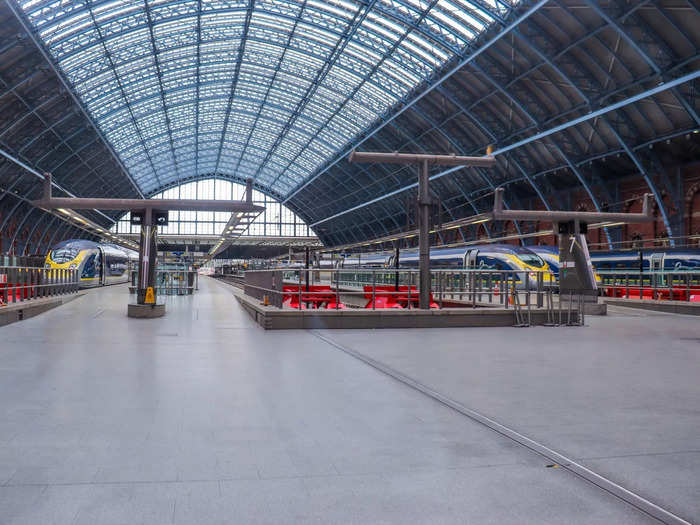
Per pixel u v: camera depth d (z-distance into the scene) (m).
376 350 11.88
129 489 4.25
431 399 7.32
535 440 5.54
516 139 48.16
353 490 4.26
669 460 4.95
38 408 6.71
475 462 4.89
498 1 33.94
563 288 18.33
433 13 37.72
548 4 32.31
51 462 4.83
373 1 38.88
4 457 4.95
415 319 16.78
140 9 40.53
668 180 40.81
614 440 5.54
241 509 3.91
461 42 39.28
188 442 5.42
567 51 35.50
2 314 16.31
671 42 31.05
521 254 40.78
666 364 10.14
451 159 18.05
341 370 9.43
